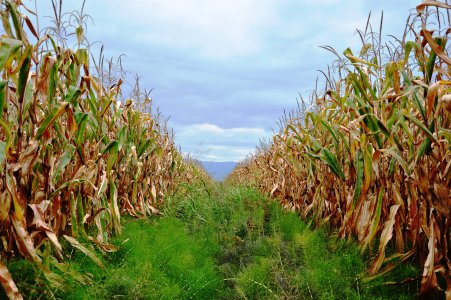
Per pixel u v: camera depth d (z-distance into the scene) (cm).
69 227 288
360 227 285
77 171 267
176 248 347
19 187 220
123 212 439
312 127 459
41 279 220
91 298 224
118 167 416
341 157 363
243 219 465
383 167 280
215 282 304
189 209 552
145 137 500
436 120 219
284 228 423
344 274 272
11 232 220
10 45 178
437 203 219
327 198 393
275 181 618
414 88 223
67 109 239
